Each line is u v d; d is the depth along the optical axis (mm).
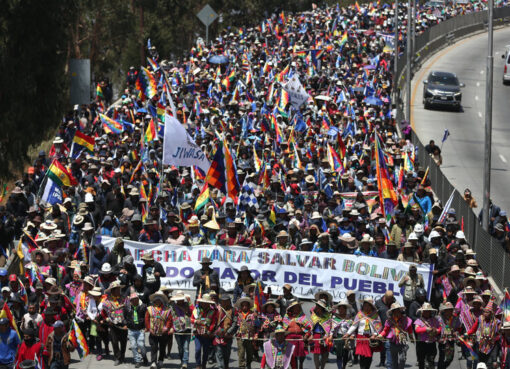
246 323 45000
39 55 67188
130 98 108188
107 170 71375
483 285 50125
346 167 78312
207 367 46844
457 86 138000
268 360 43719
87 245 53156
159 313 44719
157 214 57188
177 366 46469
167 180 70312
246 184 65375
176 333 44938
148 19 165375
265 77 125250
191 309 45844
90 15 140000
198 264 54531
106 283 47844
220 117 92000
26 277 48281
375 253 54688
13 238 61094
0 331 41969
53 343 42188
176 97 103438
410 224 60094
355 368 47594
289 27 178500
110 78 159250
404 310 44344
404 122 104875
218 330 44469
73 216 62375
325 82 124938
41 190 65312
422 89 154500
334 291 53969
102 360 47312
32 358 41750
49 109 69562
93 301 46344
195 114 93625
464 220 72312
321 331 44344
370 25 193500
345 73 128625
